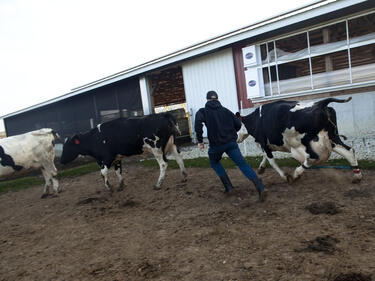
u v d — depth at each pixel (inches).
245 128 218.8
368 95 315.3
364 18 333.1
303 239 118.2
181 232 143.4
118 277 108.9
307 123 164.7
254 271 100.1
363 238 112.3
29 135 252.4
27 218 205.2
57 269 122.3
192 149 416.8
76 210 205.9
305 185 188.5
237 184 215.2
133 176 303.4
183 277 102.7
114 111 592.4
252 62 382.9
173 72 535.2
